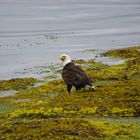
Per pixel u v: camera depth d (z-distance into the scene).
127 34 75.44
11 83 36.19
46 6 127.69
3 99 29.48
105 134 18.75
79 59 49.59
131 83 31.41
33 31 81.00
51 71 42.84
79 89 28.52
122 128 19.77
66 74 28.66
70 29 83.38
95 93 27.61
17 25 89.94
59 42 66.31
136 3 134.38
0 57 53.00
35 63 48.22
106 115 23.22
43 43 65.44
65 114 23.56
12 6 129.50
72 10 117.44
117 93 27.38
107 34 75.81
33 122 20.36
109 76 35.47
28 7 126.19
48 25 89.50
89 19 99.00
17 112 24.05
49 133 18.27
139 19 97.50
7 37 73.75
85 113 23.58
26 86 35.81
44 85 33.59
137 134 19.14
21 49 59.66
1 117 23.69
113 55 50.84
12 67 46.12
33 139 17.55
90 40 68.44
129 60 45.00
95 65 43.50
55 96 28.47
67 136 17.94
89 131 18.84
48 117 23.31
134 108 23.83
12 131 18.81
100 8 122.06
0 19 100.50
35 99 28.95
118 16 103.94
